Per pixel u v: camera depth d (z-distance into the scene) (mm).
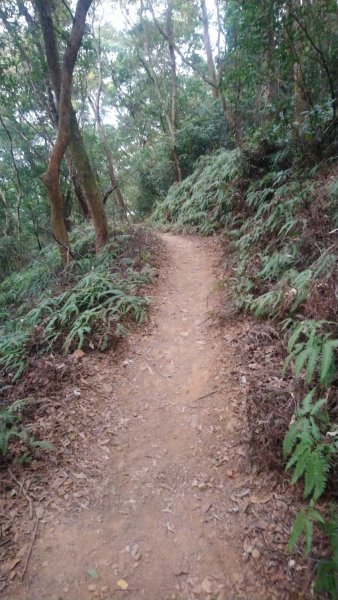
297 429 2713
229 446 3293
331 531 2121
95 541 2604
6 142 15734
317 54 7164
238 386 3926
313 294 3971
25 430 3447
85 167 8164
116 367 4582
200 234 10102
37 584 2340
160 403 3975
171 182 16984
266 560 2354
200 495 2902
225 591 2246
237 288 5609
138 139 22141
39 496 2934
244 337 4613
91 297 5863
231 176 9648
